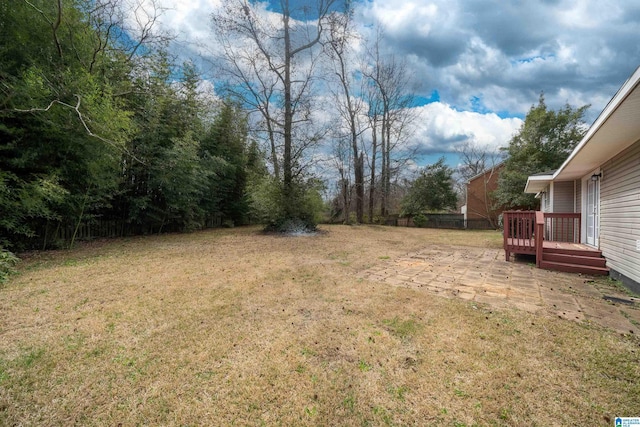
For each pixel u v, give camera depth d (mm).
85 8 6344
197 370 2131
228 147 13109
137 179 8938
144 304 3396
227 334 2686
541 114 14664
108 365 2164
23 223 5914
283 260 6039
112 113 5730
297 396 1864
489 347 2438
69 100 5297
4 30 5008
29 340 2490
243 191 14484
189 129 10062
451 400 1816
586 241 6918
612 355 2301
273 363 2225
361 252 7211
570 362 2211
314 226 12000
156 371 2104
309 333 2709
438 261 6141
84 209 6934
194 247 7590
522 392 1881
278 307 3363
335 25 12328
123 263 5508
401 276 4816
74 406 1742
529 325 2863
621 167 4707
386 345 2482
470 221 17250
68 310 3168
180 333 2695
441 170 18609
